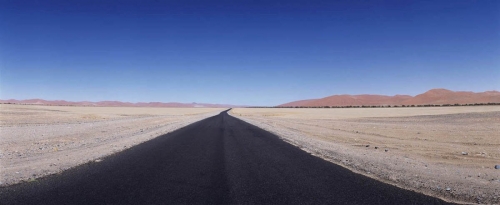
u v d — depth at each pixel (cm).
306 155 1341
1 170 961
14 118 3903
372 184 838
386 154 1391
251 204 664
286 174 957
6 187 774
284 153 1395
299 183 845
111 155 1292
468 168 1069
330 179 893
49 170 971
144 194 727
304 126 3362
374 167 1061
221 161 1176
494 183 846
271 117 6041
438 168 1057
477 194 749
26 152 1348
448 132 2398
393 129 2788
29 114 4962
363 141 1947
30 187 774
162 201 677
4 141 1739
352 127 3128
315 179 892
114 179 867
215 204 662
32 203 652
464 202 696
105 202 665
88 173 941
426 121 3878
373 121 4209
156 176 912
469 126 2884
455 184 836
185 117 6041
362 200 700
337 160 1216
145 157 1250
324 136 2264
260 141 1873
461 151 1478
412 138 2078
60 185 796
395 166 1077
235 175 937
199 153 1373
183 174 944
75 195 710
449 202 694
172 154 1337
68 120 4125
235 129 2852
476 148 1580
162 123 3838
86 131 2502
